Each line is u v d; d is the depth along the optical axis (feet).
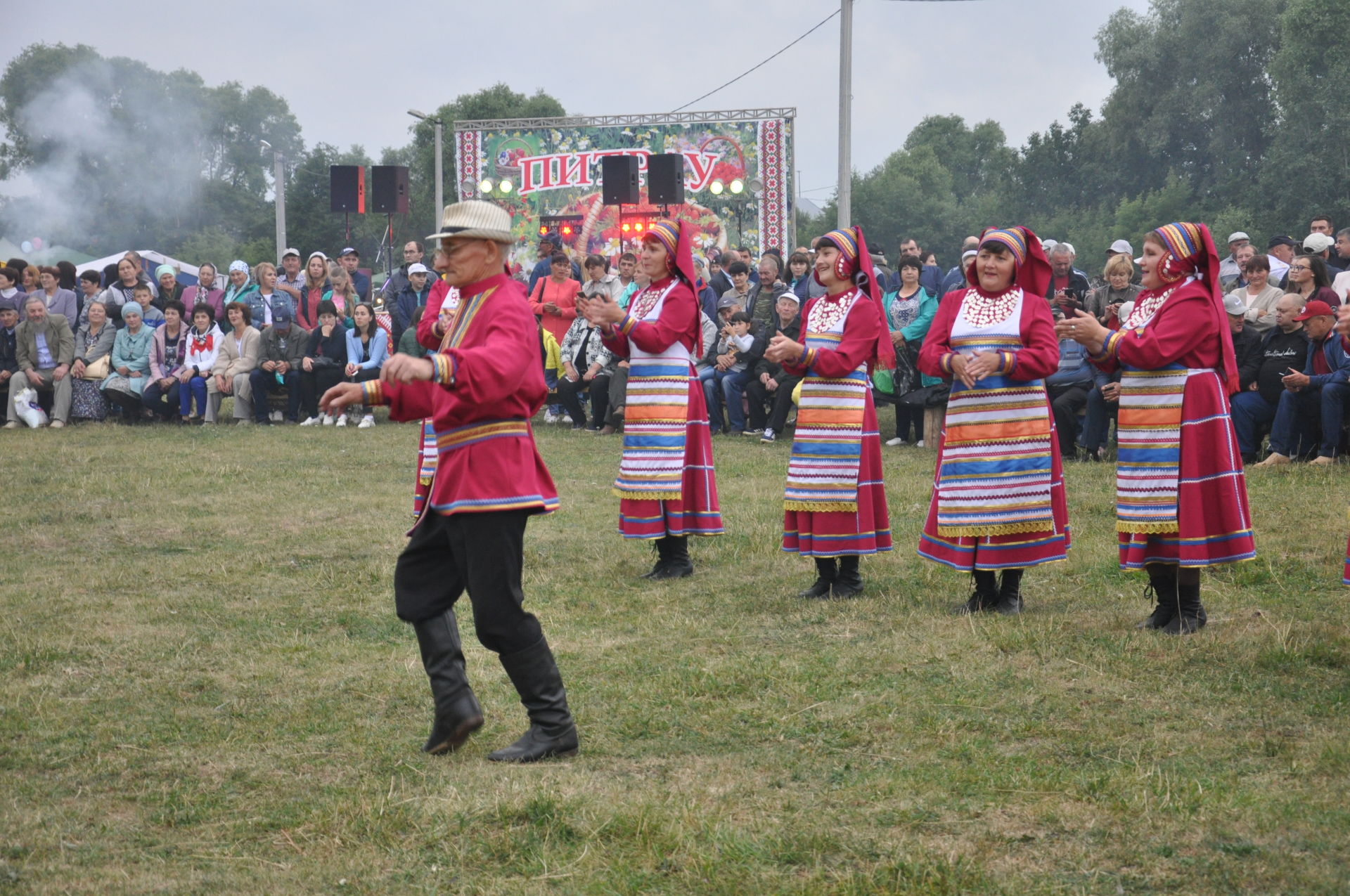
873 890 10.39
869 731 14.40
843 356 20.81
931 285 45.34
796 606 20.63
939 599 20.93
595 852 11.25
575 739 13.85
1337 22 135.54
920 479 32.73
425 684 16.43
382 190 64.23
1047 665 16.81
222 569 23.61
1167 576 18.58
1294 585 20.79
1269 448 34.73
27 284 50.03
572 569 23.67
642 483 22.44
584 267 45.34
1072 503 28.48
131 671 17.29
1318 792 12.18
